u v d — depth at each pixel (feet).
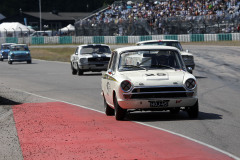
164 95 121.70
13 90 239.30
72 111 153.69
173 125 115.96
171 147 89.25
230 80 254.06
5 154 89.56
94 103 174.70
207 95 188.24
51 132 113.09
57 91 226.38
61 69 403.13
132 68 131.03
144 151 86.38
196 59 428.56
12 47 533.55
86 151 88.63
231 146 89.04
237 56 433.48
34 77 324.60
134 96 121.80
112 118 133.39
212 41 635.25
